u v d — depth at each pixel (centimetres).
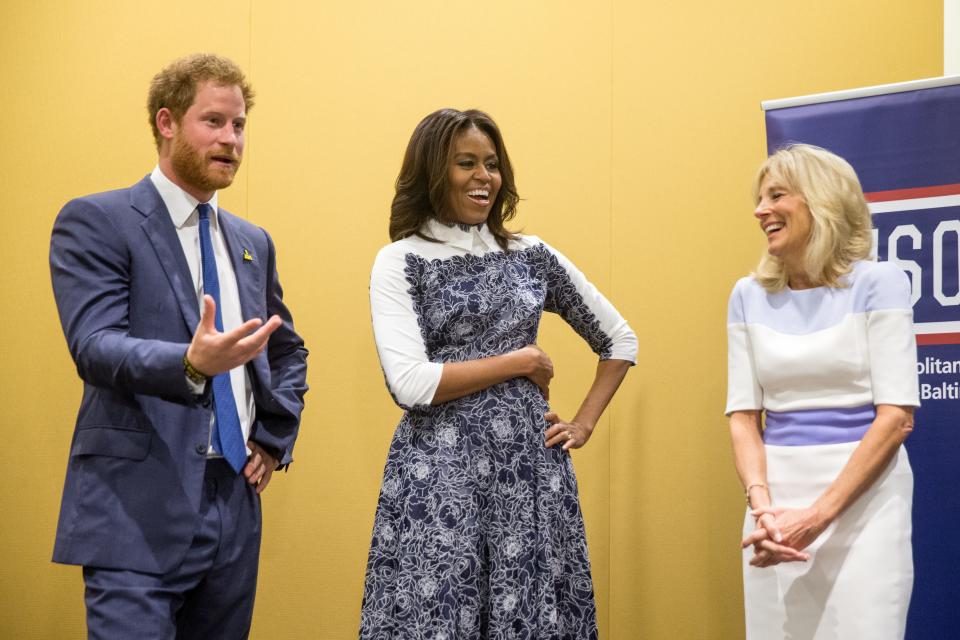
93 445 218
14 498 389
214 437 228
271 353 259
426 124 261
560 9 361
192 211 236
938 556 283
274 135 378
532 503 243
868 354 236
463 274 255
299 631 364
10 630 386
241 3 384
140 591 213
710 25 349
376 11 374
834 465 235
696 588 339
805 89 340
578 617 248
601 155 355
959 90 288
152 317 223
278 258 374
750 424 254
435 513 237
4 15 405
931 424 286
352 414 365
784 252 248
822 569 233
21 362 393
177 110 230
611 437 349
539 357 252
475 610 235
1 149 401
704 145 347
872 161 296
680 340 345
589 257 354
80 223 222
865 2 336
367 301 367
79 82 396
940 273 288
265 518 368
